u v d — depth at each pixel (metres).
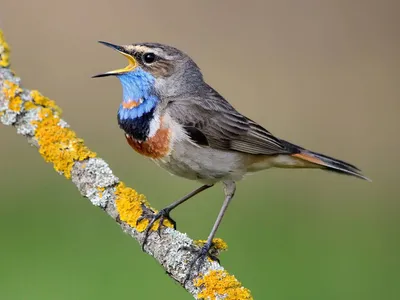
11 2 18.23
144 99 9.04
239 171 9.29
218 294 7.43
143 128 9.02
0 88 8.56
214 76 18.45
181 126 8.92
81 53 17.73
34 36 17.81
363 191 15.68
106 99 17.08
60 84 17.11
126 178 14.89
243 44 19.25
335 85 18.91
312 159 9.67
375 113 18.34
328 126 18.02
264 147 9.39
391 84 19.06
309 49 19.59
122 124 9.13
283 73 18.94
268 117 17.95
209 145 9.08
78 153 8.27
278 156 9.59
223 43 19.11
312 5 20.20
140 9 18.95
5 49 8.65
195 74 9.36
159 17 18.92
